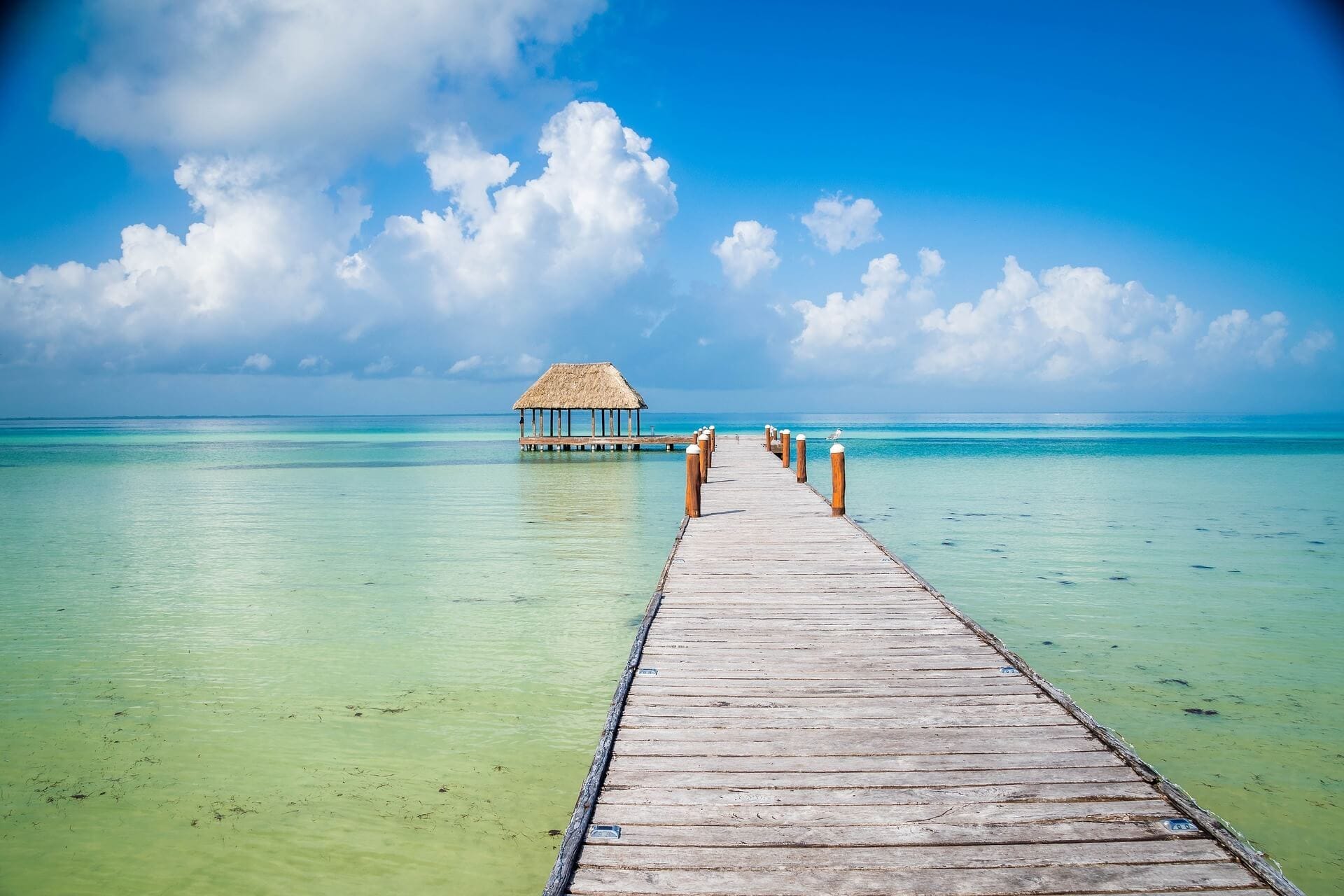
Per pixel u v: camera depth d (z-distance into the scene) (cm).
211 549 1451
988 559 1319
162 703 697
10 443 6731
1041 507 1997
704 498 1641
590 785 392
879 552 1046
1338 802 514
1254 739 609
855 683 551
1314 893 423
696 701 519
